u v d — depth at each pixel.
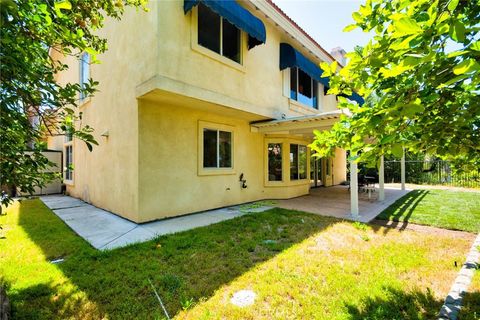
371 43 2.69
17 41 3.07
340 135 3.30
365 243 6.27
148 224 8.12
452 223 8.03
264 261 5.18
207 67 8.78
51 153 16.58
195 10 8.34
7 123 3.36
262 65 11.45
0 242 6.40
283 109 12.87
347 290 4.04
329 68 3.15
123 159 8.99
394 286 4.11
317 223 8.18
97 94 11.30
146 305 3.69
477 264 4.86
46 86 3.41
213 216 9.27
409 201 12.47
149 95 7.79
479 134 2.88
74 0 3.35
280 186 13.37
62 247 6.03
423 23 1.68
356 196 9.34
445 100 2.56
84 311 3.55
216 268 4.86
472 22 2.04
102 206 10.66
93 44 4.32
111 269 4.80
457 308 3.51
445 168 20.34
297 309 3.58
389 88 2.50
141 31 8.09
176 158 9.16
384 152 2.74
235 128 11.59
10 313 3.43
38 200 13.25
